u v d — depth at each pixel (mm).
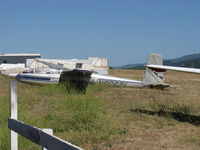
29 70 19562
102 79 19734
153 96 15500
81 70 15805
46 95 14047
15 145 3980
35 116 8094
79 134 6988
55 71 19359
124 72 48531
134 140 6809
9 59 60531
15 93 4027
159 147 6340
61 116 8266
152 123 8633
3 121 6668
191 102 13266
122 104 12125
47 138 2623
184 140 6883
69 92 15297
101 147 6203
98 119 7879
